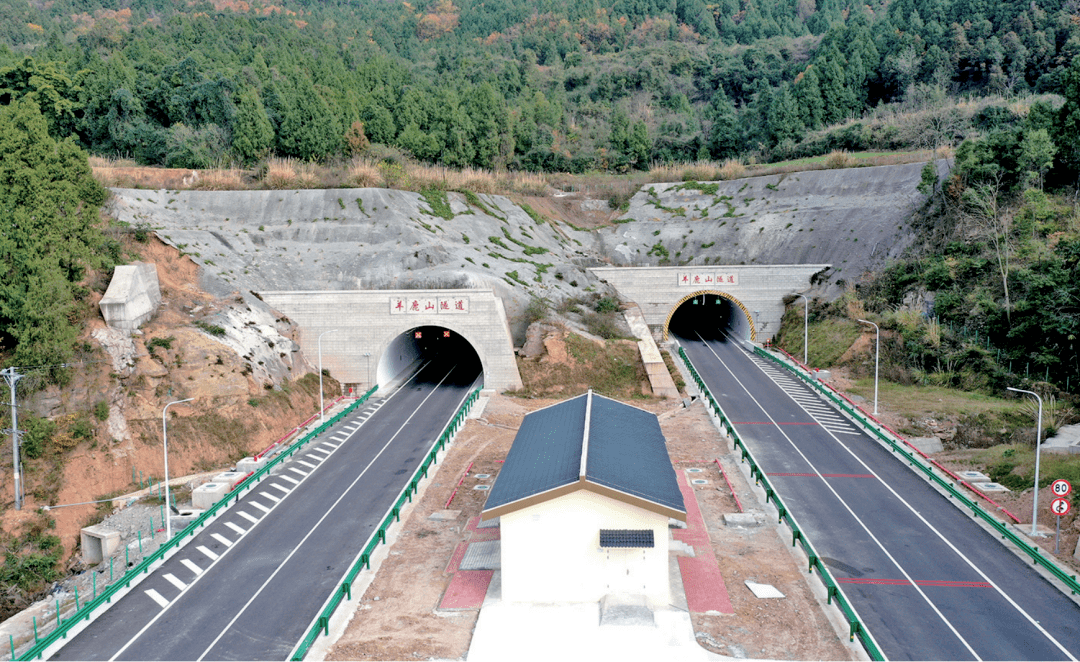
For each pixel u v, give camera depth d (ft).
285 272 272.31
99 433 177.88
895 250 295.69
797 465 172.76
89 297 204.85
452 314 245.04
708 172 401.29
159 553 131.03
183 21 598.75
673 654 97.09
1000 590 114.73
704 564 125.08
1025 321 219.61
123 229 243.81
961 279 253.03
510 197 360.89
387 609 113.60
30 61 370.94
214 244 269.64
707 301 351.87
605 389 243.81
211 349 208.74
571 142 499.10
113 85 380.78
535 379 247.29
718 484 163.12
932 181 293.84
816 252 324.60
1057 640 100.58
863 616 107.86
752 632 103.71
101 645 104.58
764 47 643.45
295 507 155.53
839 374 247.70
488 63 627.05
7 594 147.95
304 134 388.98
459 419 211.82
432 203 320.50
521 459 133.80
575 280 305.12
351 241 287.89
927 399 214.28
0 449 165.99
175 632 107.86
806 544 126.52
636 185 403.54
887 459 175.73
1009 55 475.72
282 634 106.93
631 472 119.24
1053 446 170.60
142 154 362.12
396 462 182.91
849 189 346.13
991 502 147.84
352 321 247.70
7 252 183.32
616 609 106.73
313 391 234.99
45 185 201.77
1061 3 482.28
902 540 133.18
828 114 486.38
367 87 523.29
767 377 251.19
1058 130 272.51
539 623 105.70
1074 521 133.90
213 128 368.68
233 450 193.36
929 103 453.17
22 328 178.19
